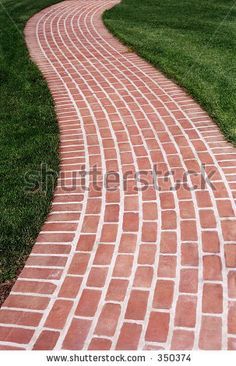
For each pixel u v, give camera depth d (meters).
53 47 9.23
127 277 3.24
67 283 3.23
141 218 3.85
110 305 3.02
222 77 6.89
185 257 3.38
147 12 11.54
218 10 11.41
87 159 4.87
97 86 6.98
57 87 7.04
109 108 6.13
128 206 4.03
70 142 5.27
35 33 10.30
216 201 4.00
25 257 3.51
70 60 8.34
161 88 6.73
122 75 7.40
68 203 4.15
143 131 5.39
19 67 7.88
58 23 11.13
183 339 2.74
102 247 3.55
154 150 4.94
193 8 11.70
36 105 6.32
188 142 5.05
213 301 2.98
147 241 3.58
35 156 4.92
